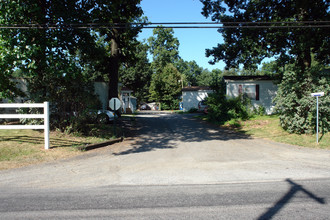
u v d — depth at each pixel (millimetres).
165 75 46500
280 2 17172
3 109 14414
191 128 16516
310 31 15867
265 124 15844
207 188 5305
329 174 6371
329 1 15984
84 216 3910
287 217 3830
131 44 23281
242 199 4633
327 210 4098
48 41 10328
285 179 5949
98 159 8156
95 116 12117
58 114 11375
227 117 18578
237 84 22500
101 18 13289
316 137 11156
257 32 17172
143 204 4406
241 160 8047
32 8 10023
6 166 7078
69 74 10805
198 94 35688
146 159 8188
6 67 10297
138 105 58031
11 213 4027
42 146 9195
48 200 4621
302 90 12156
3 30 9906
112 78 20578
